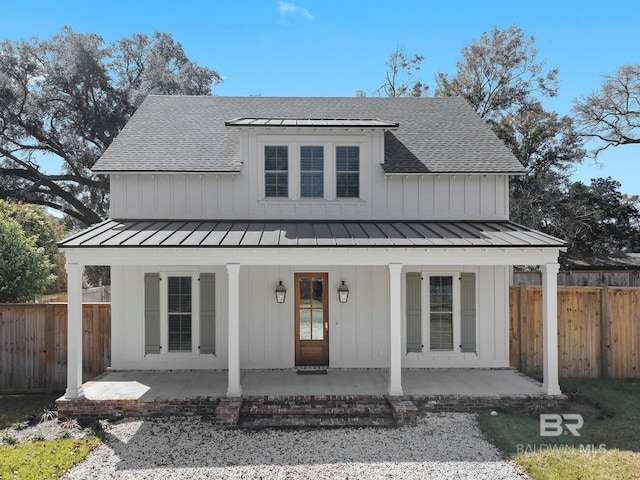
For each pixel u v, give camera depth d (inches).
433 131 744.3
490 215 653.9
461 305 636.7
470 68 1546.5
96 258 512.4
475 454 403.9
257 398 510.9
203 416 501.4
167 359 624.7
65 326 609.3
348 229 590.9
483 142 714.8
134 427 472.7
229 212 643.5
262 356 630.5
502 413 504.1
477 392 531.2
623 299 631.8
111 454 408.5
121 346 624.7
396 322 521.0
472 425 472.4
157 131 719.7
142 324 625.9
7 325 605.0
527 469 369.1
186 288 627.2
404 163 653.3
